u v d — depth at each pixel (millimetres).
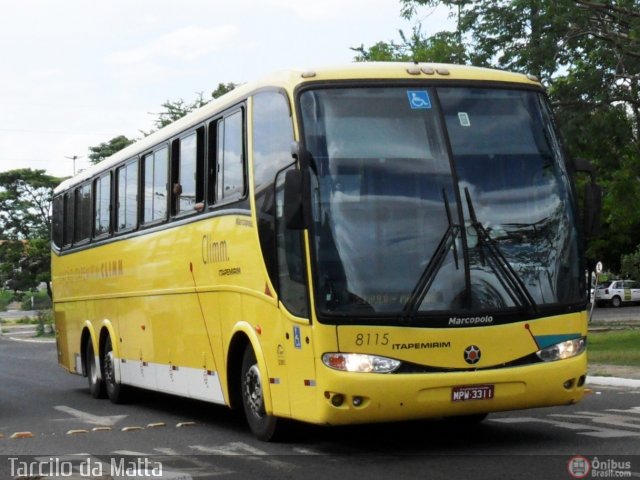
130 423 14719
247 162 11891
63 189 21609
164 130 15305
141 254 15977
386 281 10094
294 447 11391
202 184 13461
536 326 10375
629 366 21438
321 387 10016
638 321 46562
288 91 10766
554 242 10672
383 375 9930
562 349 10492
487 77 11102
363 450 11031
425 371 10023
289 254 10609
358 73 10758
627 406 14836
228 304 12375
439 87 10867
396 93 10711
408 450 10938
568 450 10539
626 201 26938
